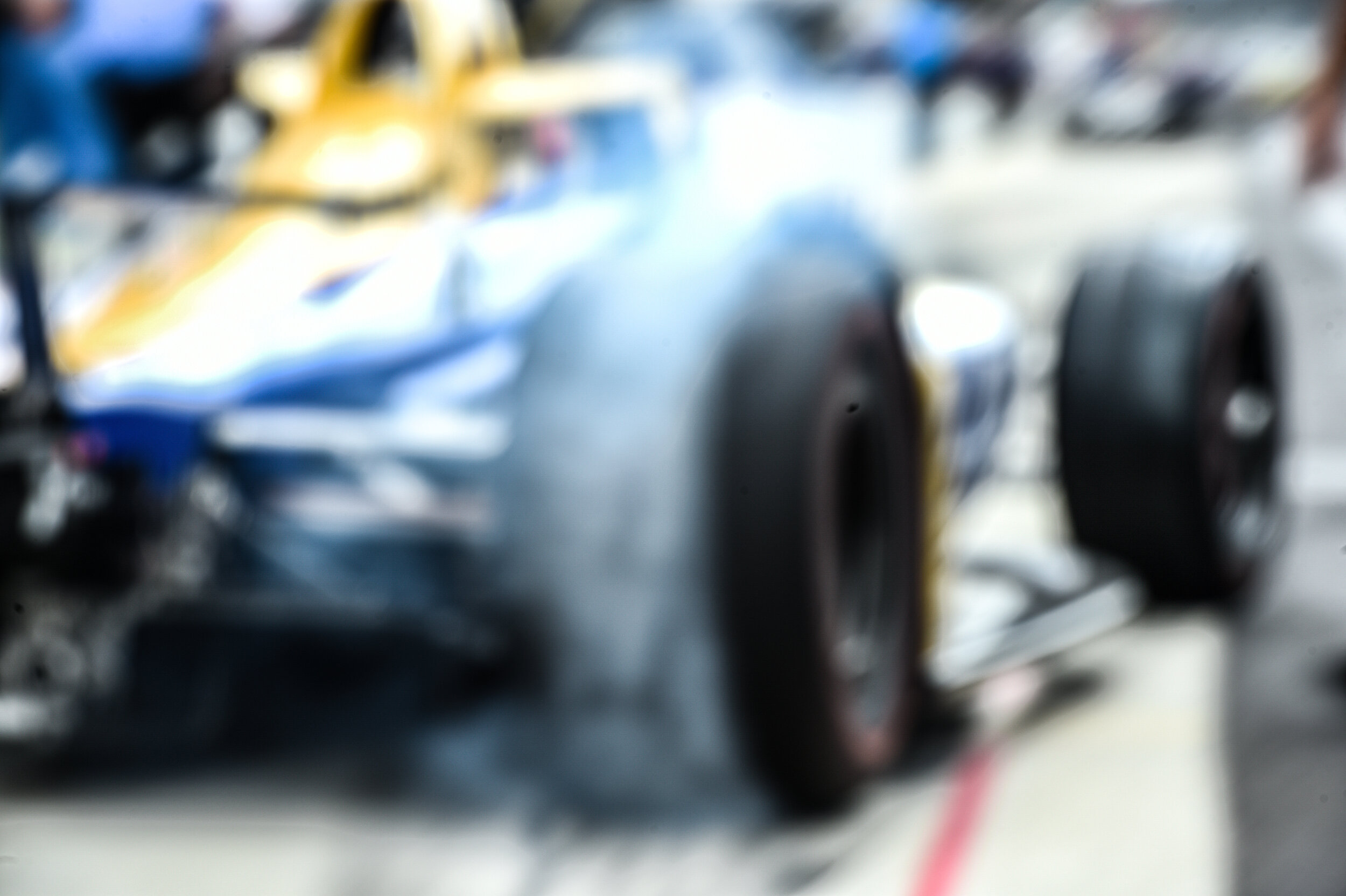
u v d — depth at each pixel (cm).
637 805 719
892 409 730
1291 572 1060
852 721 695
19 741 708
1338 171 1070
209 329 752
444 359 774
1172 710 831
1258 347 1030
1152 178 3584
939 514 792
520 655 721
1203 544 969
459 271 777
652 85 919
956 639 841
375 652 712
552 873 661
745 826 703
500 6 961
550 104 873
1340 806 686
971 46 4978
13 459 674
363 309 765
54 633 691
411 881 654
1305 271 1998
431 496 740
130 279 809
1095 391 972
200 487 718
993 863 657
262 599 718
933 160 4159
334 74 861
